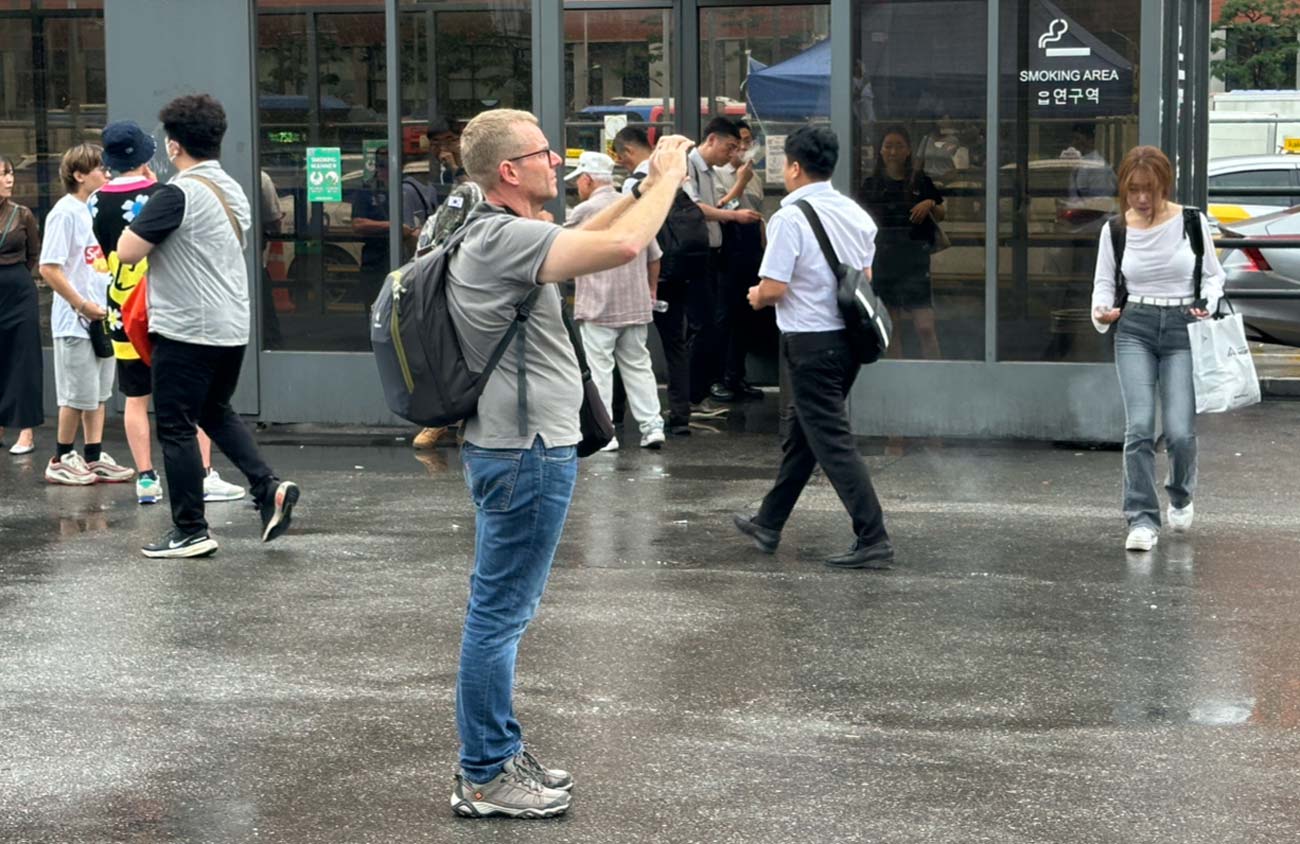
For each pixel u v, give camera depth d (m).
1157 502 7.86
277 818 4.70
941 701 5.68
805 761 5.11
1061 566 7.53
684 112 12.41
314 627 6.62
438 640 6.44
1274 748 5.20
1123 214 7.82
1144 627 6.55
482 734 4.68
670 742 5.29
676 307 10.84
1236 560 7.61
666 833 4.57
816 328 7.37
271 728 5.45
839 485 7.48
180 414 7.66
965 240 10.44
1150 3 9.97
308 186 11.16
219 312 7.59
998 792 4.85
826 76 12.08
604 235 4.36
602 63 12.52
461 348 4.54
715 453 10.41
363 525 8.46
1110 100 10.14
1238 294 12.48
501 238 4.45
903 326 10.60
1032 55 10.21
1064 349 10.41
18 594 7.12
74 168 9.33
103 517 8.67
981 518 8.51
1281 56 33.47
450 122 10.93
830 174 7.45
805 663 6.11
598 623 6.65
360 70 11.01
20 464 10.21
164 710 5.63
